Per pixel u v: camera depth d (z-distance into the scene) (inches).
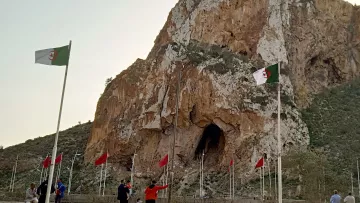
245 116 2317.9
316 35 3021.7
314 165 1743.4
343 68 3147.1
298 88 2751.0
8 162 3129.9
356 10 3447.3
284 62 2652.6
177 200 1560.0
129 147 2600.9
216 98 2389.3
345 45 3240.7
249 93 2393.0
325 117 2659.9
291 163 1915.6
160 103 2573.8
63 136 3619.6
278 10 2869.1
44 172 2780.5
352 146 2282.2
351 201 999.6
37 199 873.5
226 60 2593.5
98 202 1626.5
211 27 2913.4
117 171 2586.1
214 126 2524.6
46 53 838.5
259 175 2091.5
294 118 2361.0
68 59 834.8
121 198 886.4
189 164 2444.6
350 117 2677.2
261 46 2677.2
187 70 2573.8
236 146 2271.2
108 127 2822.3
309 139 2358.5
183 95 2474.2
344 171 2021.4
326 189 1679.4
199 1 3184.1
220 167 2288.4
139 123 2608.3
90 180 2559.1
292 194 1750.7
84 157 2918.3
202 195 1993.1
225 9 2920.8
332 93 2974.9
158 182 2351.1
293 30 2928.2
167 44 2906.0
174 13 3260.3
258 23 2812.5
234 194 1975.9
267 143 2213.3
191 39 2940.5
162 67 2699.3
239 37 2785.4
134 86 2829.7
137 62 3024.1
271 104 2362.2
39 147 3452.3
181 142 2453.2
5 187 2689.5
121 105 2851.9
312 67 3014.3
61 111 800.3
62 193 1118.4
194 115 2470.5
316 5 3203.7
